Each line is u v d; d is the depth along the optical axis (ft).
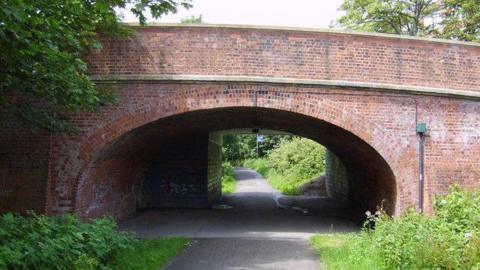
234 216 66.85
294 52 48.73
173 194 76.33
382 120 49.11
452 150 50.08
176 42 48.39
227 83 48.11
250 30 48.60
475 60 51.26
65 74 35.50
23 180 48.14
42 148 48.06
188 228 55.21
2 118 48.26
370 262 30.50
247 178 164.35
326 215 69.41
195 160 76.54
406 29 101.71
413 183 49.32
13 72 34.37
